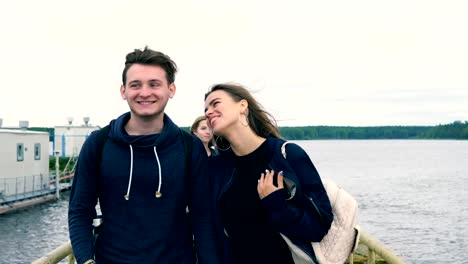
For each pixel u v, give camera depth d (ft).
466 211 142.72
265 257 9.05
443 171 335.67
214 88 9.54
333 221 9.14
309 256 8.82
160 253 8.13
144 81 8.26
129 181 8.14
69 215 8.43
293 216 8.46
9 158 109.09
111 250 8.21
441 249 93.25
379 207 151.84
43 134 127.54
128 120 8.78
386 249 12.02
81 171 8.41
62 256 11.17
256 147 9.41
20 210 114.73
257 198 9.03
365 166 398.62
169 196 8.28
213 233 8.89
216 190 9.49
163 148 8.36
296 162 9.00
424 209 147.23
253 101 9.48
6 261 75.05
